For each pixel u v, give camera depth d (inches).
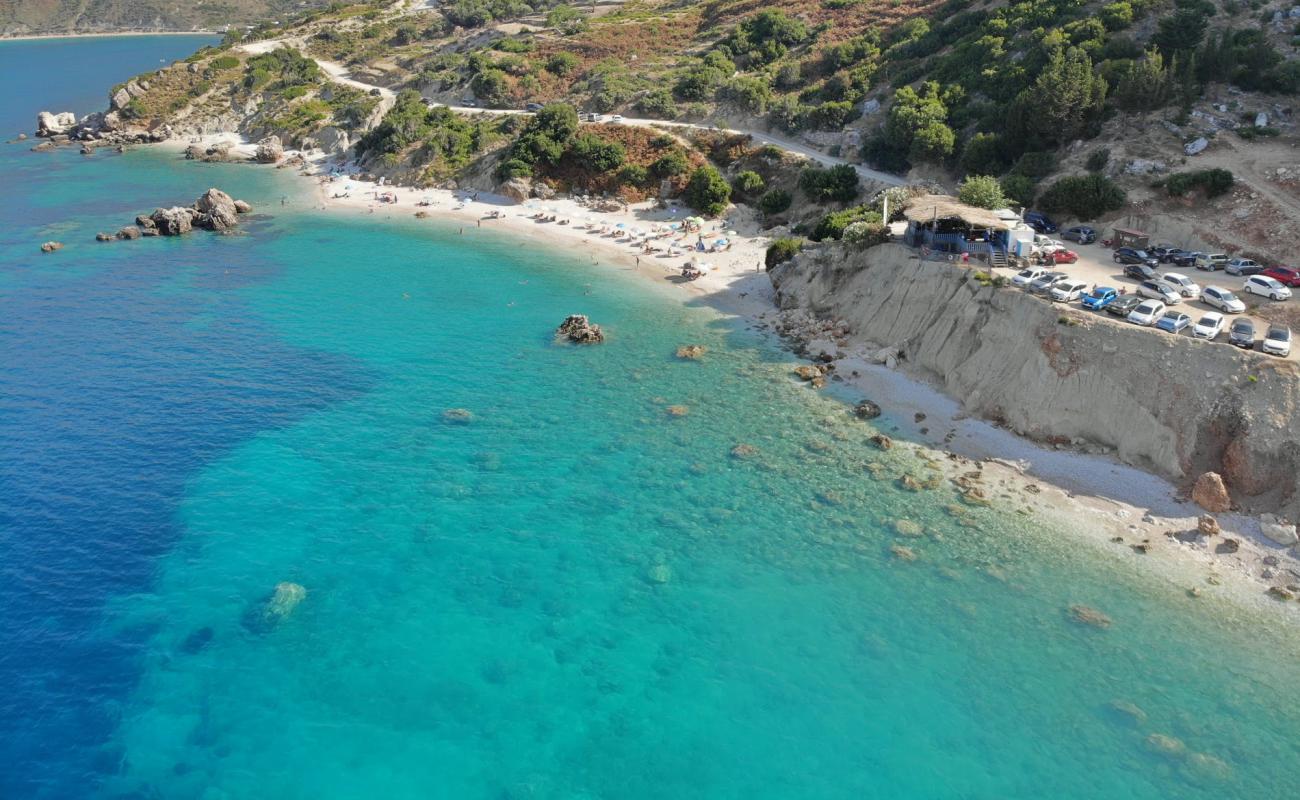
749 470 2135.8
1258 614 1626.5
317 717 1429.6
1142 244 2881.4
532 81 6215.6
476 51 7086.6
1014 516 1934.1
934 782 1305.4
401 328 3046.3
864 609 1663.4
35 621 1633.9
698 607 1676.9
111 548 1844.2
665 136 4803.2
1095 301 2300.7
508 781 1311.5
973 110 4119.1
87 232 4274.1
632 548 1849.2
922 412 2393.0
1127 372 2139.5
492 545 1860.2
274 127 6555.1
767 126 5068.9
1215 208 2925.7
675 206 4471.0
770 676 1510.8
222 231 4303.6
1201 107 3415.4
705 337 2955.2
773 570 1776.6
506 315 3169.3
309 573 1769.2
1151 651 1545.3
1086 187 3115.2
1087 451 2151.8
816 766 1334.9
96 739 1389.0
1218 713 1413.6
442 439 2288.4
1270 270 2504.9
